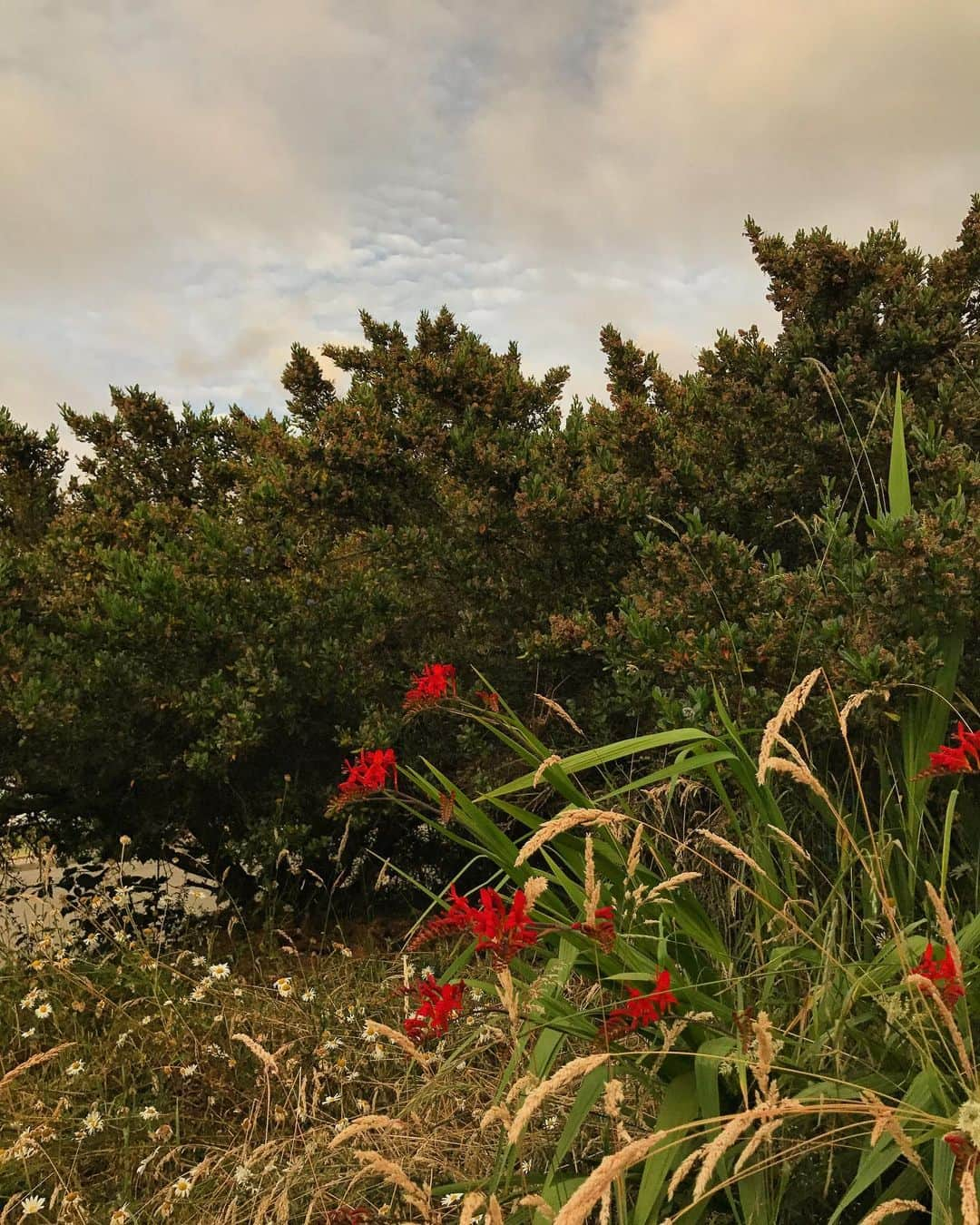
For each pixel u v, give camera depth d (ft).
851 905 7.80
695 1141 5.59
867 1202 5.98
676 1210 5.94
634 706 12.31
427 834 15.87
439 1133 8.23
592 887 5.88
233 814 15.61
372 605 15.10
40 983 12.13
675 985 6.14
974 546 8.79
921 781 8.00
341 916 15.56
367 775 8.13
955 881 8.66
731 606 11.04
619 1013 5.48
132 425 22.88
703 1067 5.75
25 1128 9.10
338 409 16.29
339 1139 5.59
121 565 14.47
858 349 14.39
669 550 11.47
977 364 14.23
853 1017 6.63
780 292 15.98
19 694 13.09
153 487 23.12
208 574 15.37
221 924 15.21
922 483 11.28
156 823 15.16
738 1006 6.75
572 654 13.92
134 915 14.97
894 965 6.11
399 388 17.65
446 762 15.10
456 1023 9.53
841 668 9.28
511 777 13.73
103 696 13.98
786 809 9.66
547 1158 7.37
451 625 16.01
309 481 15.76
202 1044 10.44
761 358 15.11
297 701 14.39
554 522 13.88
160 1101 9.75
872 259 14.51
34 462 21.72
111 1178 8.74
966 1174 3.98
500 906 5.67
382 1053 9.54
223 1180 8.36
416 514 16.51
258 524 16.22
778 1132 5.83
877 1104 4.48
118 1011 10.98
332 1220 6.66
